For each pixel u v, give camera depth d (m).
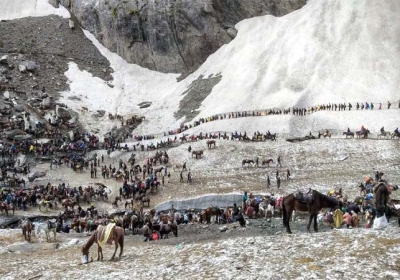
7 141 77.94
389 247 17.72
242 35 107.62
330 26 96.88
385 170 58.22
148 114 97.81
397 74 84.56
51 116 89.19
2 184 63.28
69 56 114.00
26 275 21.78
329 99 82.00
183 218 43.44
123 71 114.62
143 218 42.59
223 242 22.16
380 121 74.81
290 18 105.50
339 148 66.69
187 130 84.75
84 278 19.70
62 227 42.28
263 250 19.55
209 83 100.75
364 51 89.38
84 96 102.81
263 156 67.81
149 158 72.00
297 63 92.38
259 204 44.19
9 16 127.38
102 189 60.50
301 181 58.00
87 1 122.62
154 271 19.27
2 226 49.44
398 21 93.06
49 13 126.38
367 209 33.16
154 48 114.69
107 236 22.94
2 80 97.94
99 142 85.06
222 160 67.94
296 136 74.19
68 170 70.25
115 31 118.00
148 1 114.62
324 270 16.38
